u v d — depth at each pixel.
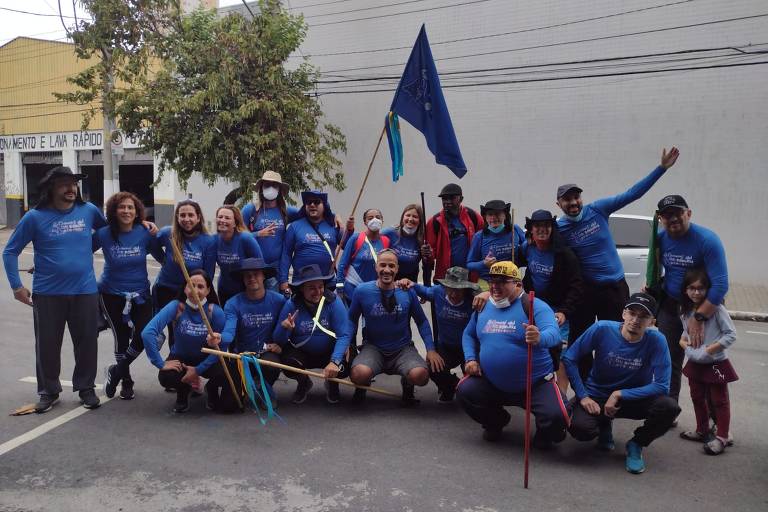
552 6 15.55
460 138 16.94
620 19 14.83
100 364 7.09
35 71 26.12
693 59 14.12
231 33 14.81
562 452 4.71
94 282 5.48
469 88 16.72
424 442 4.85
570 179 15.66
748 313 11.55
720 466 4.46
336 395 5.78
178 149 14.86
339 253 6.68
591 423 4.52
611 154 15.13
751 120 13.71
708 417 4.90
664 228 5.13
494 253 6.10
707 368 4.73
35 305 5.34
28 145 26.91
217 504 3.82
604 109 15.14
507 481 4.17
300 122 15.57
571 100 15.50
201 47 14.83
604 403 4.66
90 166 25.56
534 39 15.84
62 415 5.33
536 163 16.03
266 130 15.22
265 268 5.50
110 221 5.59
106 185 16.88
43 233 5.22
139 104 14.84
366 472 4.29
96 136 24.86
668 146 14.52
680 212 4.81
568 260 5.30
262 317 5.61
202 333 5.32
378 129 18.38
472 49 16.62
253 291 5.54
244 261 5.49
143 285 5.77
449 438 4.95
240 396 5.45
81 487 4.02
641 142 14.77
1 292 11.97
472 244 6.32
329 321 5.70
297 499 3.89
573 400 4.79
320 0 18.73
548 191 15.95
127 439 4.82
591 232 5.42
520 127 16.16
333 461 4.46
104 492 3.96
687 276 4.76
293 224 6.66
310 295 5.59
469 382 4.77
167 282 5.90
